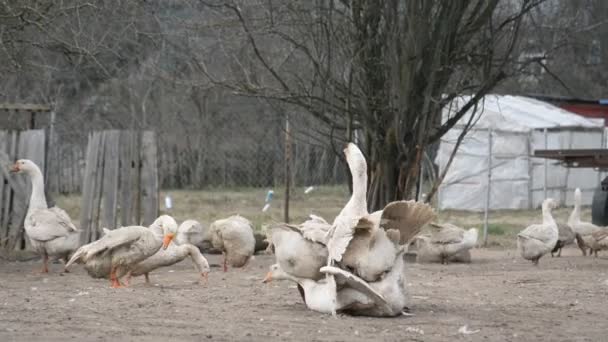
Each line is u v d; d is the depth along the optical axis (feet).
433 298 41.39
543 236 60.03
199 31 68.69
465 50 64.44
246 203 111.96
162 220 46.24
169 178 127.24
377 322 34.04
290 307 37.58
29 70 70.23
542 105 126.41
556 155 74.69
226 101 123.65
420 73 62.44
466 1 61.72
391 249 35.01
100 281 47.73
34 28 61.00
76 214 96.58
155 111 119.24
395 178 64.80
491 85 64.03
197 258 46.47
